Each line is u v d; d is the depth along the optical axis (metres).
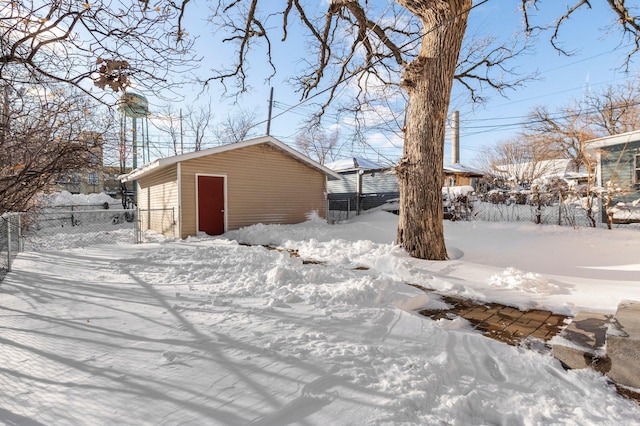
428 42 6.30
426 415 1.68
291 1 8.66
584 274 5.46
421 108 6.28
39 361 2.19
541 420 1.72
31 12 2.32
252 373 2.01
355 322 2.87
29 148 3.43
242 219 11.24
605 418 1.74
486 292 4.09
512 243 8.13
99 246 7.85
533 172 21.16
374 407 1.70
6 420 1.59
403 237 6.41
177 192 9.92
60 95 3.56
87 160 3.97
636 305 2.84
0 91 3.22
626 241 7.42
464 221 11.48
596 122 22.02
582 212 10.24
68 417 1.62
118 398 1.77
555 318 3.34
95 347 2.39
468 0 6.17
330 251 6.68
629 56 8.64
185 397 1.77
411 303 3.60
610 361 2.12
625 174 10.71
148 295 3.73
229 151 10.91
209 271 4.90
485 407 1.80
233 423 1.57
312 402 1.73
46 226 13.30
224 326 2.75
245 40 8.75
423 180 6.20
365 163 19.53
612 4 7.61
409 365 2.13
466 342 2.58
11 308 3.30
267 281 4.16
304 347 2.35
